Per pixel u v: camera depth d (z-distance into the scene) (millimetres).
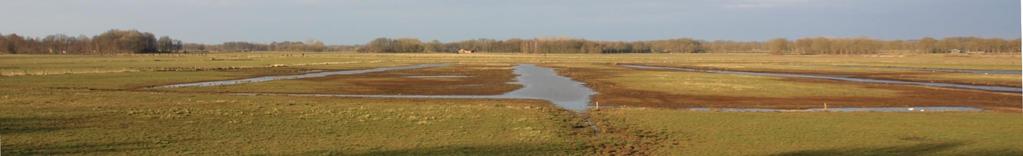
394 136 23609
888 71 88062
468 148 21312
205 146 21125
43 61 115375
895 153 20734
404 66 103438
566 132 25062
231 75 70938
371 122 27125
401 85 57219
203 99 39562
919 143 22656
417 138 23219
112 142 21656
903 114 31828
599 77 70625
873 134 24734
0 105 33156
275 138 22891
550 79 67812
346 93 48281
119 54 191000
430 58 157250
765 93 46812
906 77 72812
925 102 40875
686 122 28328
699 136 24391
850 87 53312
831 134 24750
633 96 45312
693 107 37531
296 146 21312
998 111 34719
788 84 56406
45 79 59062
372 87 54312
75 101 36594
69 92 44438
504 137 23562
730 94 46188
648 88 52500
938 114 31891
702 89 50594
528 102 41312
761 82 58844
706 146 22125
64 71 72625
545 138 23312
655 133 25188
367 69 90688
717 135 24594
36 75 64625
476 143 22266
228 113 29812
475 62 127438
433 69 92500
